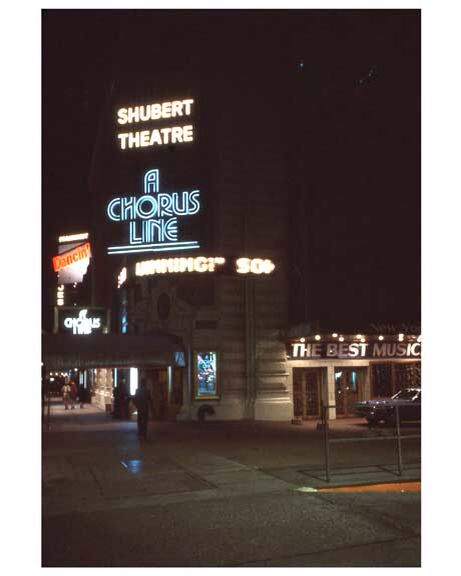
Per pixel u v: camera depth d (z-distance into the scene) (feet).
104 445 51.31
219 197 76.07
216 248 75.61
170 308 76.13
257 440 54.44
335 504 27.73
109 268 111.24
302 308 75.82
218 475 36.01
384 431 60.39
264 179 78.43
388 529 23.38
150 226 76.13
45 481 34.94
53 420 78.28
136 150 78.38
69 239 143.43
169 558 20.51
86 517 26.25
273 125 79.66
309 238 77.36
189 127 77.15
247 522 24.77
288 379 76.38
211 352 75.00
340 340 77.36
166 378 78.43
